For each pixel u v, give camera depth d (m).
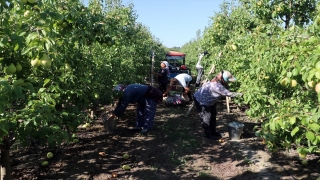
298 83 3.40
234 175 4.61
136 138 6.50
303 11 6.45
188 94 9.52
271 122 2.48
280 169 4.75
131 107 10.14
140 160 5.24
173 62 22.38
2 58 2.42
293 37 3.15
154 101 6.87
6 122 2.45
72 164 5.03
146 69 12.88
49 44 2.21
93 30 3.88
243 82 5.04
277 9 6.22
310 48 2.42
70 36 3.68
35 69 3.19
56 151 5.63
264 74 3.82
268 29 5.00
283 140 3.55
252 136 6.64
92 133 6.85
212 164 5.06
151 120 6.84
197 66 10.28
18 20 2.46
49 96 3.04
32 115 2.62
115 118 6.83
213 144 6.13
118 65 7.02
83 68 4.64
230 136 6.40
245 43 5.05
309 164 4.92
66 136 2.80
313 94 3.50
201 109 6.45
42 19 2.51
